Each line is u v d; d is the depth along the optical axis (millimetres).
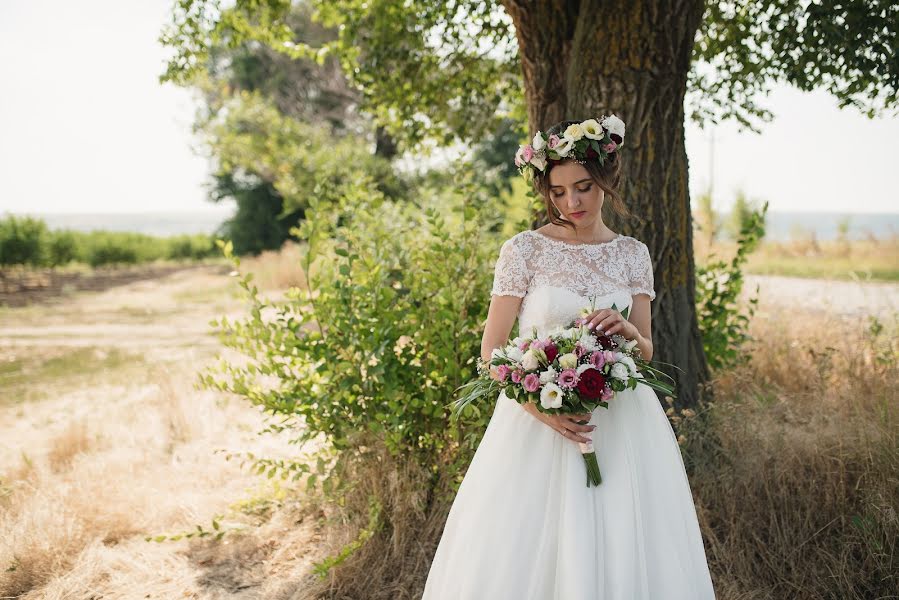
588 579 1826
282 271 13883
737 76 4855
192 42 5078
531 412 2014
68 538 3219
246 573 3064
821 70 3910
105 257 27422
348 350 3238
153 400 5715
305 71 22188
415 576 2906
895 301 9125
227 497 3756
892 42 3402
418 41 5285
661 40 3350
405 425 3189
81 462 4191
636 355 2080
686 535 2053
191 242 34969
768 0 4059
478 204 3539
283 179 18891
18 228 21891
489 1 5168
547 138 2102
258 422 4984
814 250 17203
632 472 1999
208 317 11734
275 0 5227
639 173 3439
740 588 2711
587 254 2141
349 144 18516
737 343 4461
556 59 3686
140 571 3053
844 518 2824
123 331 10469
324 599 2809
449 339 3209
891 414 3197
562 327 2004
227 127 19844
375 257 3438
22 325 11367
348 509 3256
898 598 2494
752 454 3227
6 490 3781
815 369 4750
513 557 1956
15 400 6309
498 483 2053
